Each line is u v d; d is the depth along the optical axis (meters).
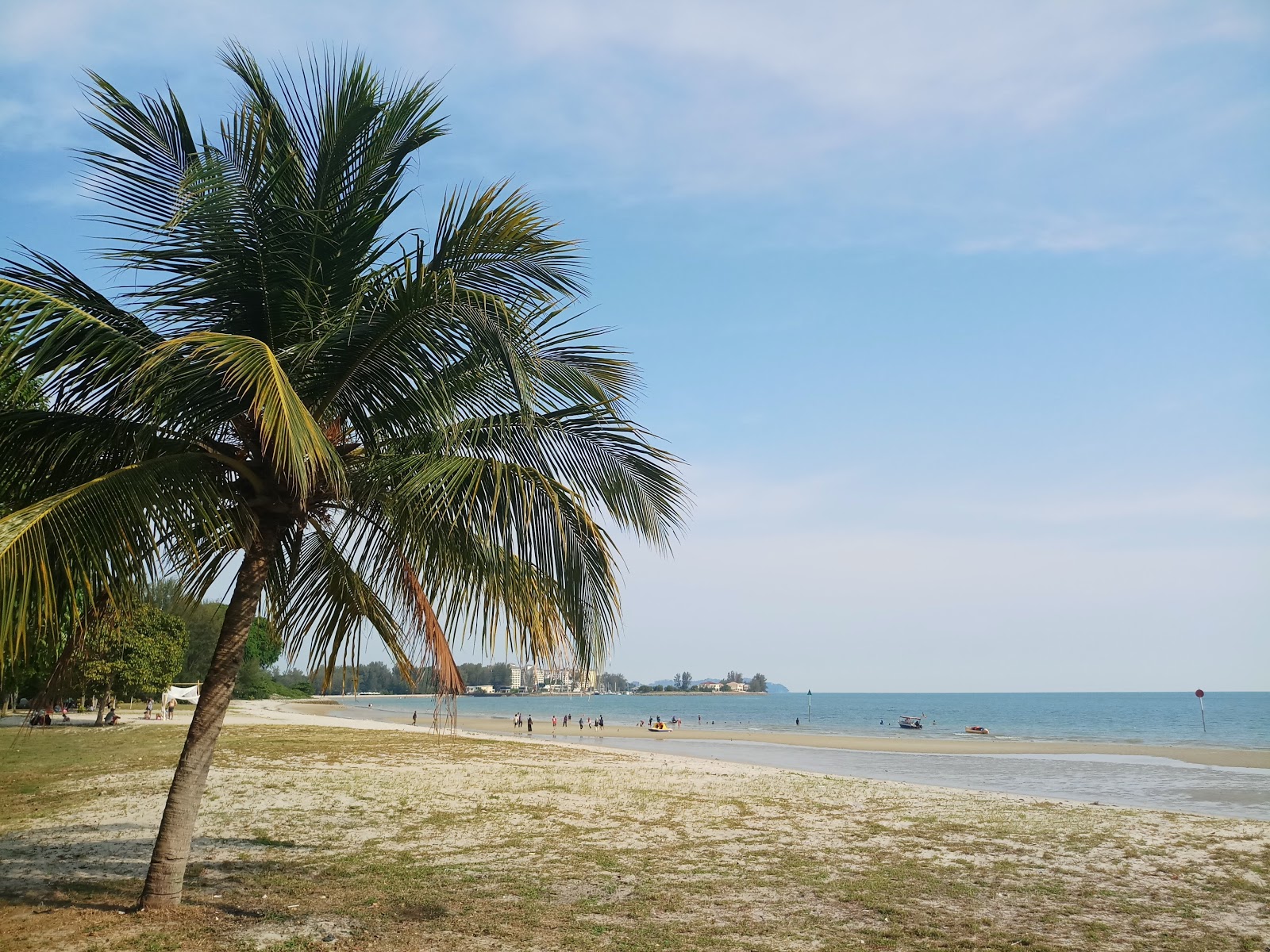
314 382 7.18
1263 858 11.23
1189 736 58.03
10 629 4.89
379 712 96.38
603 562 7.41
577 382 6.77
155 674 39.06
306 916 7.83
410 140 7.57
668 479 7.75
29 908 7.82
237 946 6.84
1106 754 39.47
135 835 11.96
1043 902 8.81
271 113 7.09
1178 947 7.26
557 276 7.32
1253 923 8.04
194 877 9.28
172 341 5.25
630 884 9.46
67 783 18.44
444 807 15.36
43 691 7.37
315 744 31.59
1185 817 15.04
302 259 7.16
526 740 41.66
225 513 6.93
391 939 7.20
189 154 6.82
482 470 6.82
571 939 7.30
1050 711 127.88
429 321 6.78
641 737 54.38
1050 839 12.64
